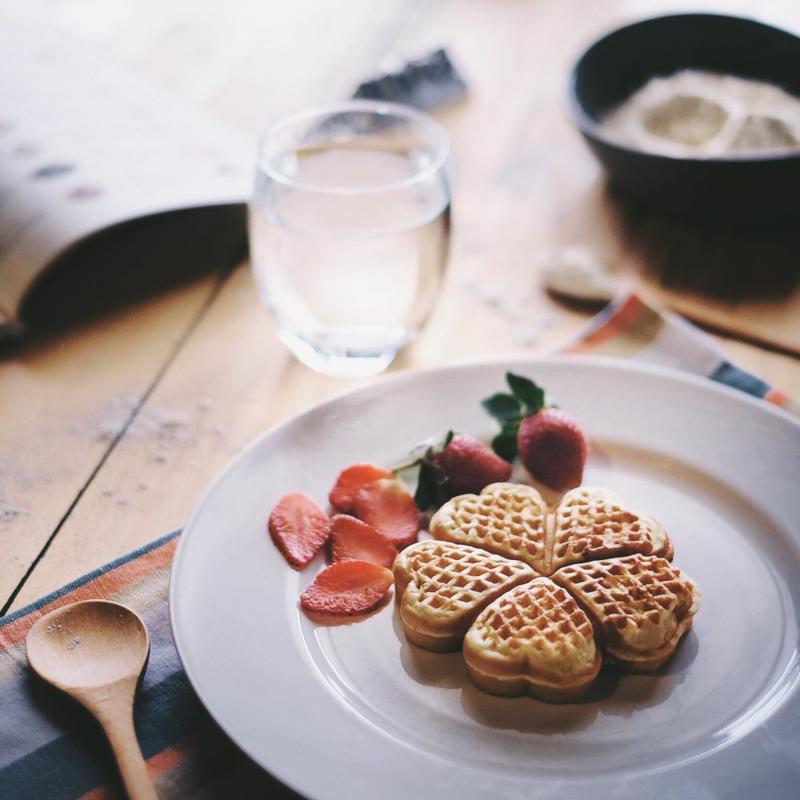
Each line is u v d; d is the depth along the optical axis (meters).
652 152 0.73
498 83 1.01
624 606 0.49
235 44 1.07
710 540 0.55
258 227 0.64
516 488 0.55
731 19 0.88
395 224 0.66
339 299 0.65
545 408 0.57
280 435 0.57
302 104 0.95
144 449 0.62
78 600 0.52
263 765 0.44
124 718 0.46
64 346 0.69
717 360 0.65
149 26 1.10
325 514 0.55
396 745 0.45
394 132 0.71
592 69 0.87
